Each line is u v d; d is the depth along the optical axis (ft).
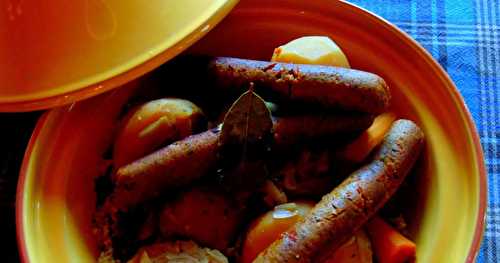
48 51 1.59
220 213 1.68
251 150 1.65
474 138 1.67
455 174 1.68
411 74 1.77
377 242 1.70
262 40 1.88
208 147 1.62
